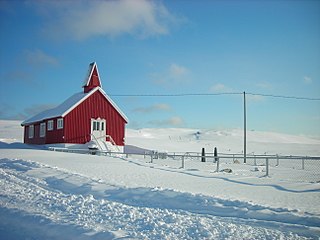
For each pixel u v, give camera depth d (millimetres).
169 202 11312
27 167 19703
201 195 11352
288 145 97938
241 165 32031
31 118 48531
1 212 10258
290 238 7535
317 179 20469
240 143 100812
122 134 41375
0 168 20562
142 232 7898
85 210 10023
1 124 112000
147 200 11727
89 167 21203
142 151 49406
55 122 39219
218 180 17156
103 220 8953
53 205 10766
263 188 14625
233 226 8344
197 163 31844
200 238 7516
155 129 178875
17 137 81688
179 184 15328
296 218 8891
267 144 100062
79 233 8008
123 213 9594
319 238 7535
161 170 21312
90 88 41344
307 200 11789
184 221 8773
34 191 13102
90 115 38875
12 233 8469
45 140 41344
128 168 21641
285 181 17078
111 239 7445
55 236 8125
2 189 13484
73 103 38469
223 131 165500
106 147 37844
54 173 17250
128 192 12594
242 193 13125
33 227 8797
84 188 13859
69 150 35406
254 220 8969
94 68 41938
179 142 90812
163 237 7559
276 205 10758
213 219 9148
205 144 88750
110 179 16094
